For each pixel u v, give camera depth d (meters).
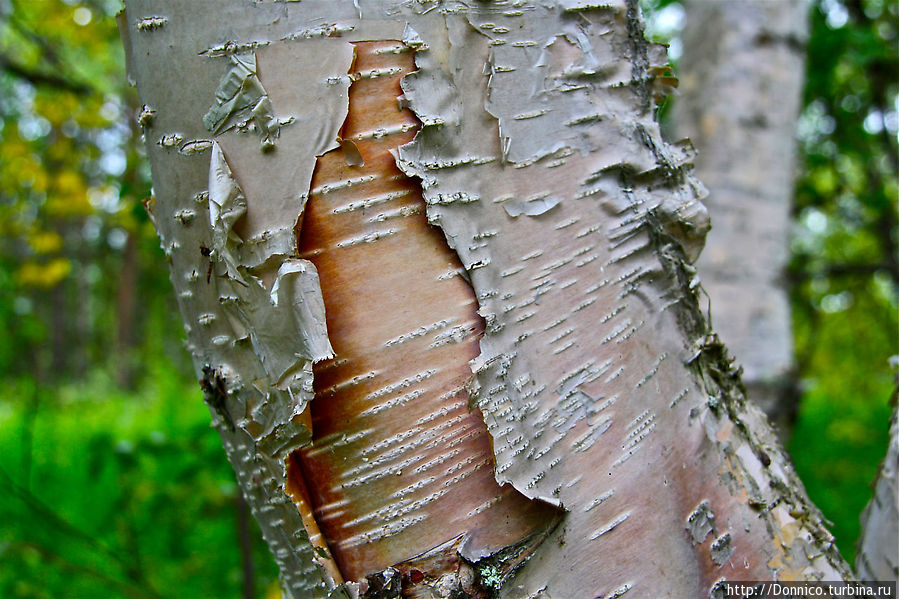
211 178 0.51
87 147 1.86
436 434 0.52
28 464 1.46
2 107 2.11
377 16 0.51
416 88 0.51
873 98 2.25
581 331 0.52
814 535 0.56
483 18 0.52
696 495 0.53
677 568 0.52
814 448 2.64
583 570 0.51
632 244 0.54
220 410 0.55
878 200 2.28
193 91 0.51
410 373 0.51
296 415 0.51
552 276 0.52
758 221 1.20
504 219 0.52
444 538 0.52
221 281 0.52
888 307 2.82
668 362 0.54
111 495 1.59
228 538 1.52
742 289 1.18
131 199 1.26
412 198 0.51
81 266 4.93
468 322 0.51
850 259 2.57
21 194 1.96
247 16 0.50
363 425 0.52
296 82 0.50
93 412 2.99
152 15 0.52
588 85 0.54
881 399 3.12
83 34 1.88
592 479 0.52
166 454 1.25
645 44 0.57
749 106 1.22
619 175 0.54
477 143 0.51
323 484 0.53
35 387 1.81
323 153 0.50
